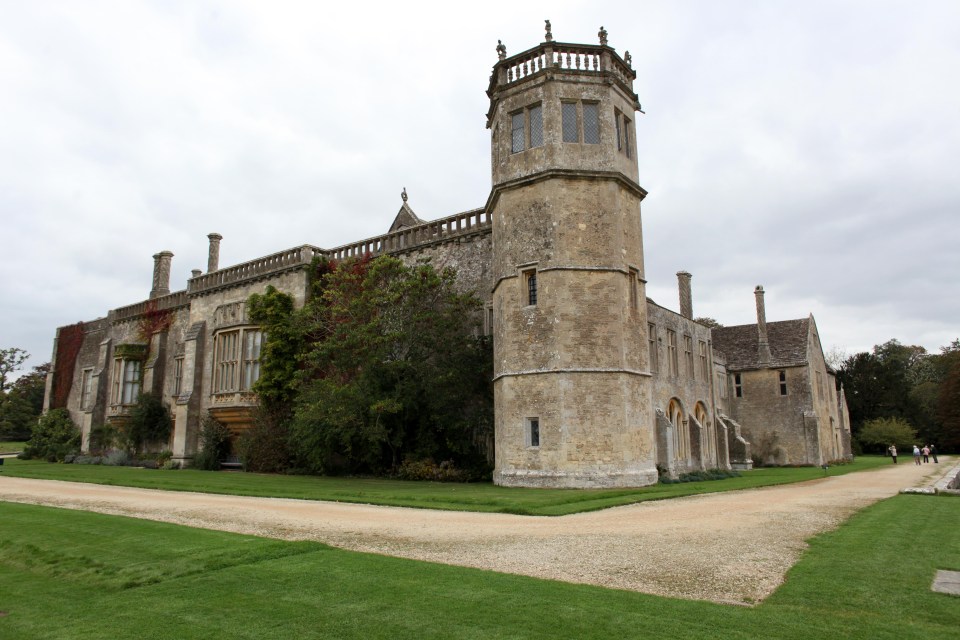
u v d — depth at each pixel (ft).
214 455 94.53
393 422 74.13
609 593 21.26
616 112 70.13
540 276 65.00
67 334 154.81
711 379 114.11
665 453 72.64
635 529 33.68
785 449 132.87
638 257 69.62
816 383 139.33
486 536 32.30
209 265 122.62
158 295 134.82
